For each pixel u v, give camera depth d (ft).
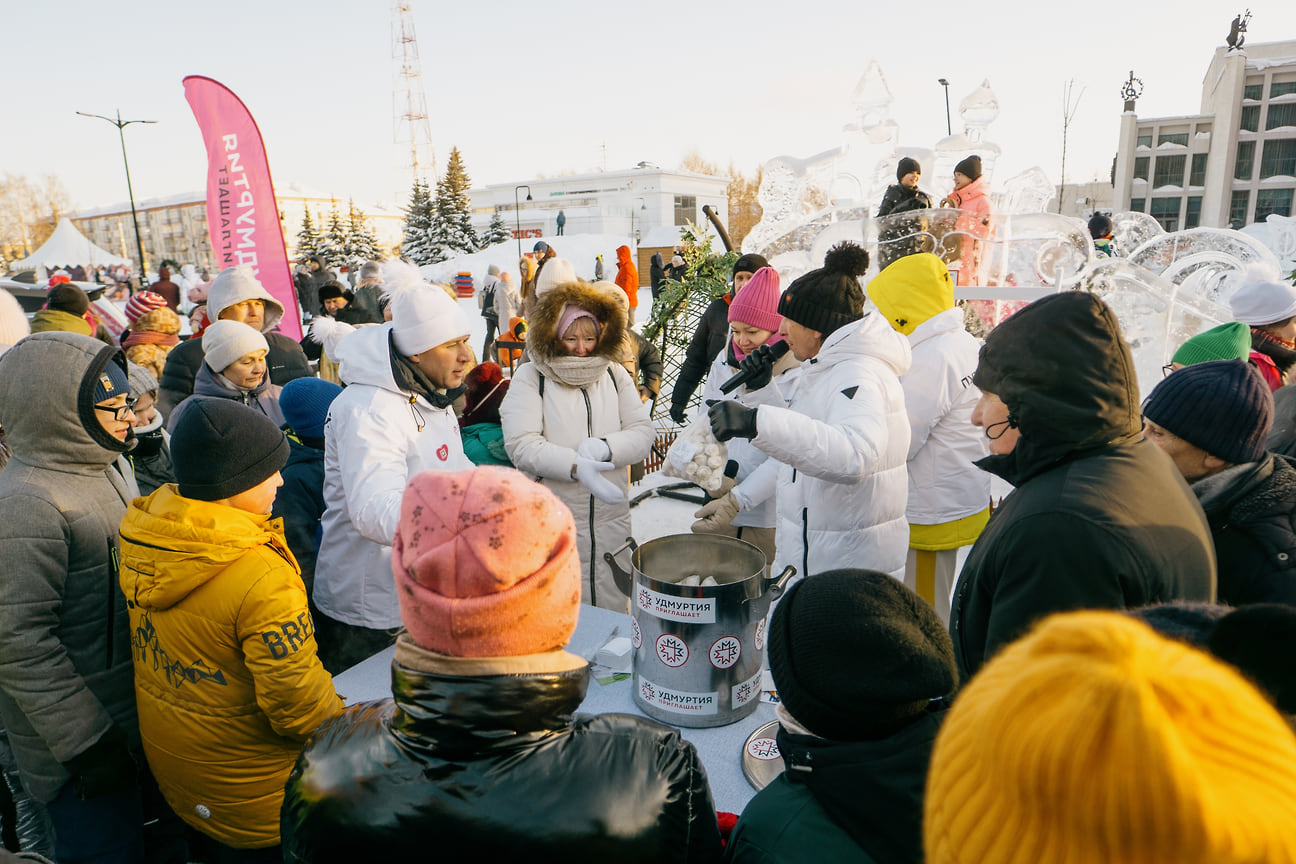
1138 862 1.36
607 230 165.68
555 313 9.58
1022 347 4.42
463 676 2.87
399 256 155.84
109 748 5.82
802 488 7.87
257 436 5.42
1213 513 5.13
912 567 9.75
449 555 2.89
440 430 8.02
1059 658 1.55
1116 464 4.17
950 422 9.12
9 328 10.48
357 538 7.61
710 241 24.59
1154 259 28.89
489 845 2.79
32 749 5.91
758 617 5.56
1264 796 1.31
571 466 9.46
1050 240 18.39
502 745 2.90
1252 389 5.12
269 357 14.60
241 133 21.21
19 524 5.45
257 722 5.38
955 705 1.85
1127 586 3.84
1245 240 26.58
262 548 5.32
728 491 9.96
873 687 2.89
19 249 240.53
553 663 3.03
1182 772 1.26
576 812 2.83
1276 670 2.38
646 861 2.91
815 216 23.06
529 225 175.01
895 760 2.87
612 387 10.41
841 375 7.29
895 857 2.81
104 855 6.05
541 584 2.93
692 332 24.27
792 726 3.24
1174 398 5.34
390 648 7.11
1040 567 3.98
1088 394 4.24
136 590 5.19
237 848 5.62
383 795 2.89
